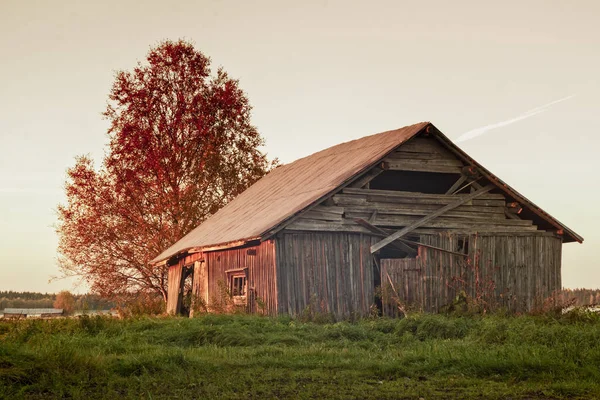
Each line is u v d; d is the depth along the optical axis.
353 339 17.64
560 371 11.92
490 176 25.50
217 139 46.28
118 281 44.44
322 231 23.53
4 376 10.72
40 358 11.78
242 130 47.94
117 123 44.31
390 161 24.62
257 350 14.92
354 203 24.08
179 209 44.16
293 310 22.72
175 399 9.93
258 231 22.72
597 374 11.60
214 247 26.25
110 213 43.66
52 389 10.45
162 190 44.34
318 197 23.23
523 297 25.39
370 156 24.97
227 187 47.97
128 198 43.66
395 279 23.84
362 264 24.08
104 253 44.00
